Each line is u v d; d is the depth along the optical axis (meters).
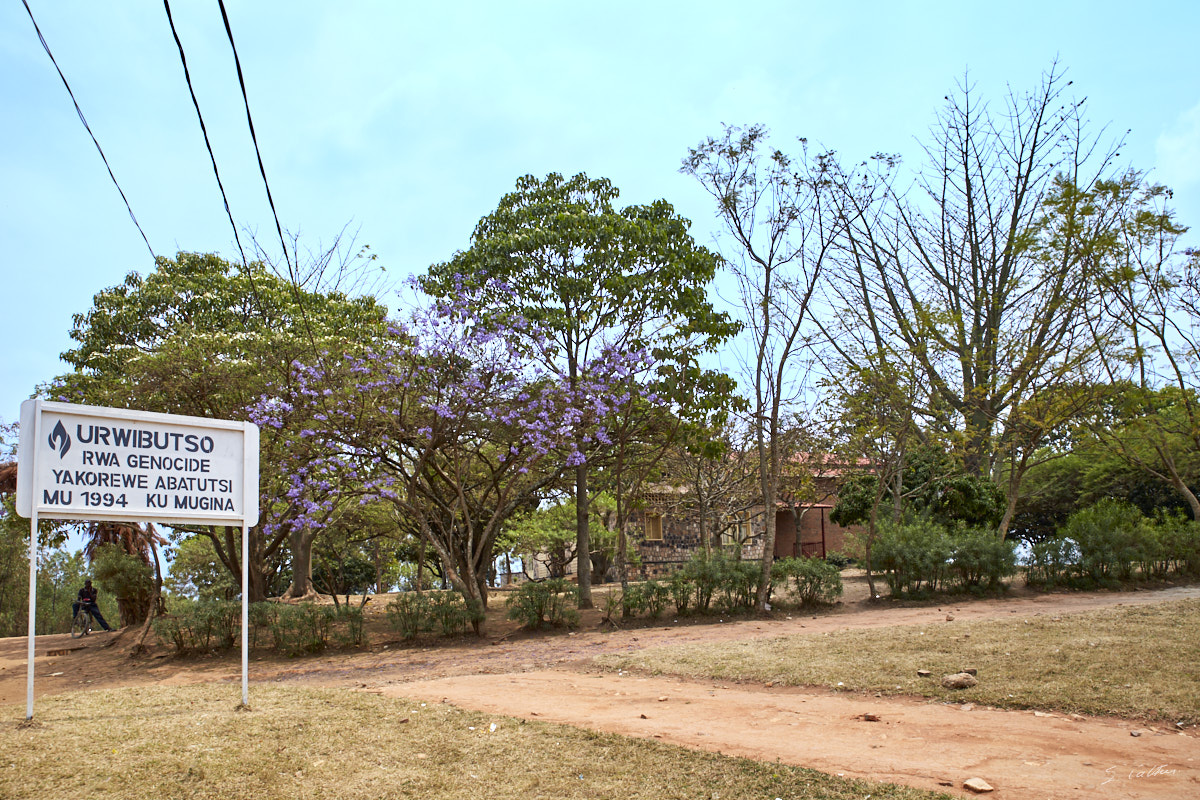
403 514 18.73
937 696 7.28
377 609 19.97
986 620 11.41
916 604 15.59
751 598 15.92
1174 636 8.94
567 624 15.14
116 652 15.86
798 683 8.31
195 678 12.16
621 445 17.05
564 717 6.98
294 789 5.04
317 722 6.61
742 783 5.04
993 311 25.81
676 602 15.59
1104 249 17.72
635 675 9.62
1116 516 17.52
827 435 22.44
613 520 33.88
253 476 7.43
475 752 5.80
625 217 17.41
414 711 7.11
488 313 15.62
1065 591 16.05
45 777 5.10
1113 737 5.82
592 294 16.38
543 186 18.00
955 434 20.58
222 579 27.39
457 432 15.12
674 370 16.44
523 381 15.16
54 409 6.34
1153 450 21.44
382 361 14.24
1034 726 6.16
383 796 4.96
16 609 36.22
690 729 6.45
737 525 30.91
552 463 17.33
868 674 8.30
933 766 5.25
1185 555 16.97
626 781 5.17
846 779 5.00
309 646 13.92
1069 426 19.52
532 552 32.12
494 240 16.30
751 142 16.31
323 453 14.66
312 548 24.69
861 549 20.98
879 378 18.50
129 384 16.00
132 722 6.54
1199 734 5.82
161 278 19.80
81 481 6.41
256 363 15.53
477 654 12.80
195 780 5.12
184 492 6.96
